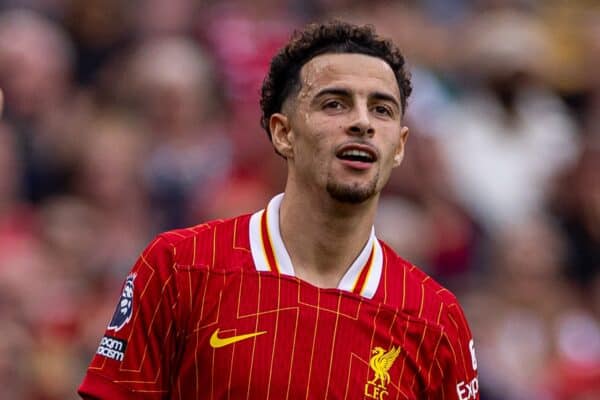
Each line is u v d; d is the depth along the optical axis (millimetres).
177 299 19234
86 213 37406
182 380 19172
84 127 40375
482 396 34219
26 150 39938
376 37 19875
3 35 41875
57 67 42156
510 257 37719
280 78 19969
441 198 39125
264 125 20406
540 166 41875
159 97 40469
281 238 19719
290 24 44312
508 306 37000
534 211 40906
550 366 36344
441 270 37969
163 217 38625
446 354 19781
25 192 39344
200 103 41031
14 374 31812
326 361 19125
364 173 19250
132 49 43500
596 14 47562
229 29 43188
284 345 19078
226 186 38625
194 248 19547
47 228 36906
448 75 43250
